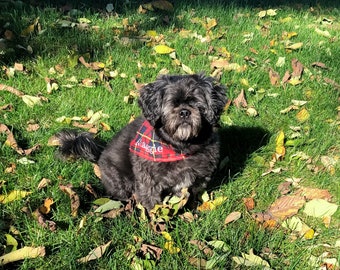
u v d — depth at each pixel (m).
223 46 1.52
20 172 0.95
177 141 0.87
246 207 0.92
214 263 0.77
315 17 1.88
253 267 0.77
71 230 0.82
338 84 1.37
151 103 0.88
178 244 0.81
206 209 0.92
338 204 0.95
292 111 1.23
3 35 1.42
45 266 0.75
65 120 1.12
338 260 0.79
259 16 1.80
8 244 0.77
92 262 0.77
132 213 0.88
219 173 1.03
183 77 0.89
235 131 1.13
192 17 1.73
